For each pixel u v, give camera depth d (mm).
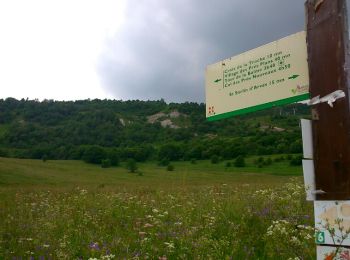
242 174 90562
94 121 185000
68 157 133125
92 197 15617
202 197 12938
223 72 3895
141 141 172125
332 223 3113
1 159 103750
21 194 20297
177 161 128750
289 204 8820
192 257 5645
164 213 9500
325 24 3197
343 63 3055
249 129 163375
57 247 6949
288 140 123062
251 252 5945
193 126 180750
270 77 3543
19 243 7676
